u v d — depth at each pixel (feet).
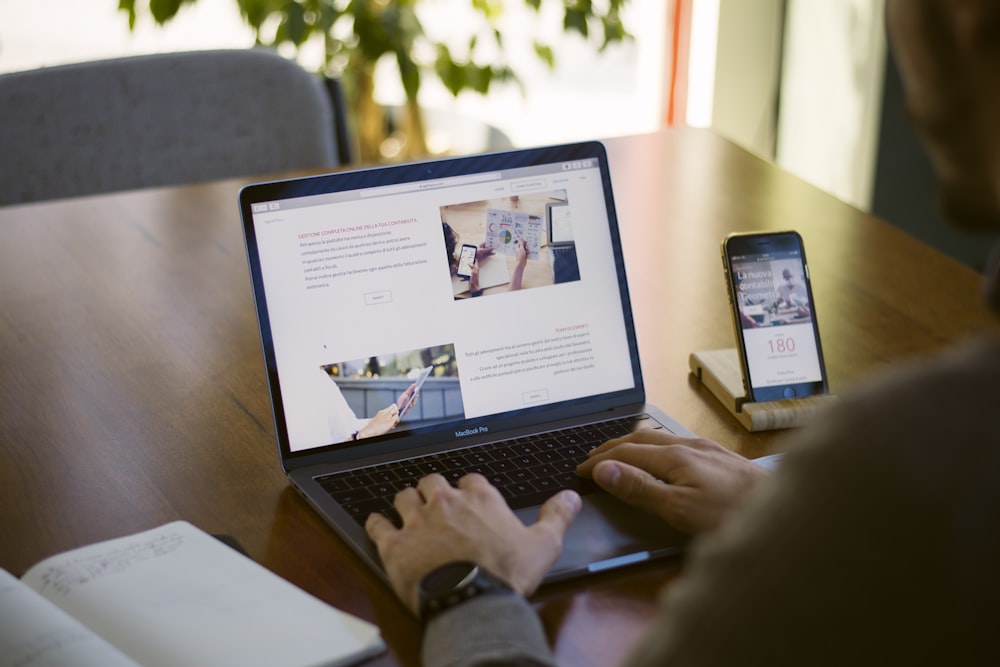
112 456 3.51
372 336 3.41
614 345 3.66
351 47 8.61
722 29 10.34
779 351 3.75
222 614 2.61
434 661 2.33
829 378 3.98
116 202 5.39
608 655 2.63
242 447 3.58
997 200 1.70
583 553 2.94
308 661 2.46
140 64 6.03
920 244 5.07
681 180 5.68
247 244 3.32
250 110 6.17
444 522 2.73
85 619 2.58
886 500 1.49
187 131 6.12
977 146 1.68
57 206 5.32
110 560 2.85
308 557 3.02
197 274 4.74
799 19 10.12
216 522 3.18
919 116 1.76
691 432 3.55
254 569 2.82
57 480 3.38
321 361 3.36
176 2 7.88
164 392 3.89
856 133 9.57
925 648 1.49
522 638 2.35
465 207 3.52
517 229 3.58
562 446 3.44
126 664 2.30
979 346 1.58
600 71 11.73
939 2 1.63
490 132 10.09
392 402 3.42
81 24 10.19
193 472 3.43
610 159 5.91
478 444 3.45
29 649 2.30
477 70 8.70
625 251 4.94
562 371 3.60
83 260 4.82
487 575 2.52
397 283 3.45
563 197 3.63
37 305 4.45
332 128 6.38
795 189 5.63
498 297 3.54
